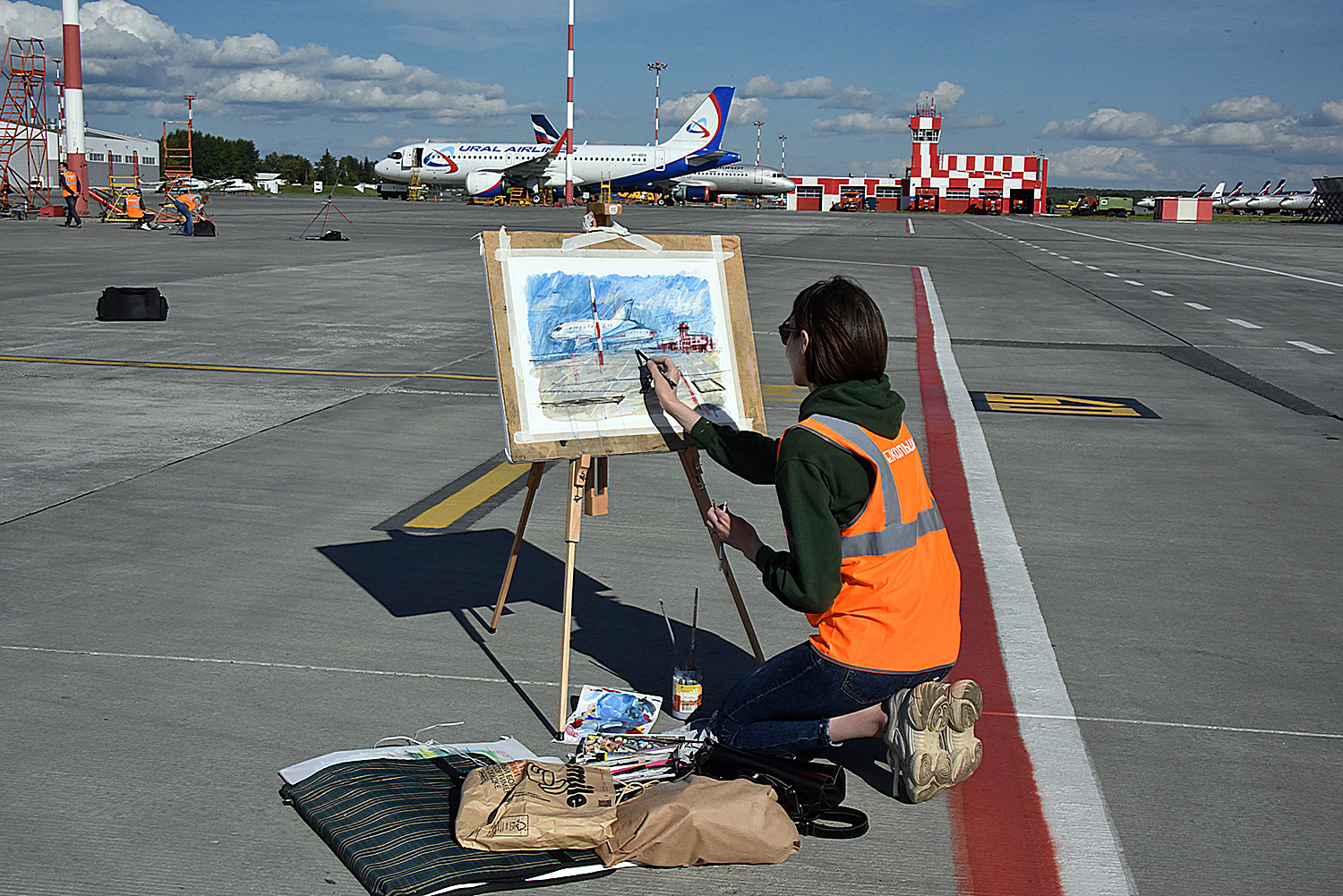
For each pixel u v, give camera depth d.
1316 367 11.84
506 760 3.21
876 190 117.31
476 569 5.06
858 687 3.02
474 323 13.75
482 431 7.89
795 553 2.87
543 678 3.90
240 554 5.18
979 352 12.42
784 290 18.75
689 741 3.23
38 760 3.21
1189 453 7.71
